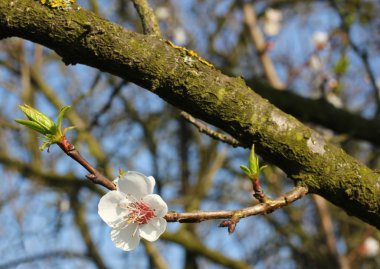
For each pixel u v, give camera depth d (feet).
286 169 6.63
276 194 21.21
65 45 6.15
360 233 28.37
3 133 25.32
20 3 6.05
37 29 6.08
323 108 16.92
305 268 30.12
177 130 28.53
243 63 27.17
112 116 25.76
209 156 27.96
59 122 6.14
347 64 18.52
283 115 6.54
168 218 5.94
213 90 6.32
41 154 25.88
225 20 27.73
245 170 6.39
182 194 28.19
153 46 6.24
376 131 16.30
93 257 27.89
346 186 6.51
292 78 24.26
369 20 25.94
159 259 24.27
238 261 23.52
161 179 27.12
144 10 7.20
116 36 6.14
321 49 23.17
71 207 25.85
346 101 30.32
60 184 23.93
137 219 5.98
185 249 23.72
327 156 6.53
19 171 23.91
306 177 6.50
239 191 28.43
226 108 6.37
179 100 6.39
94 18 6.15
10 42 23.11
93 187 23.71
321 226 20.22
